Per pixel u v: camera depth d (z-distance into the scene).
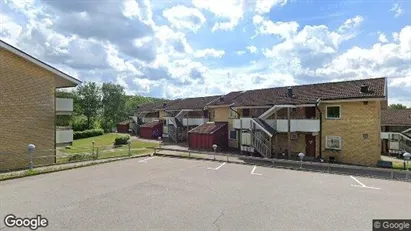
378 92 20.27
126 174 14.15
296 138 24.55
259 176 14.08
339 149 21.86
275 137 25.31
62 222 7.38
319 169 16.59
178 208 8.69
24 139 17.19
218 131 31.77
